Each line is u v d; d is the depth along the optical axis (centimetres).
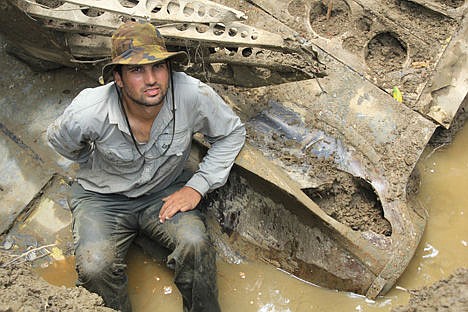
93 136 261
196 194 283
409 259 287
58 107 336
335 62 340
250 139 317
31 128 331
